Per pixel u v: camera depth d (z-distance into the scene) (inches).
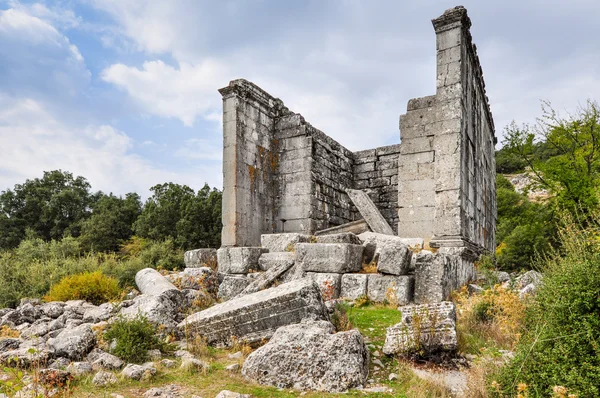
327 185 613.0
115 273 551.8
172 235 1386.6
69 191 1909.4
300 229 557.3
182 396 161.3
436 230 442.3
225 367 195.9
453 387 171.6
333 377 171.8
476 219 544.1
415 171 479.5
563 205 705.6
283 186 577.6
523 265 920.9
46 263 604.7
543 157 1026.7
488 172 717.3
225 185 513.0
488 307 256.7
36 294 490.6
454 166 440.8
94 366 191.6
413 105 488.7
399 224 480.1
